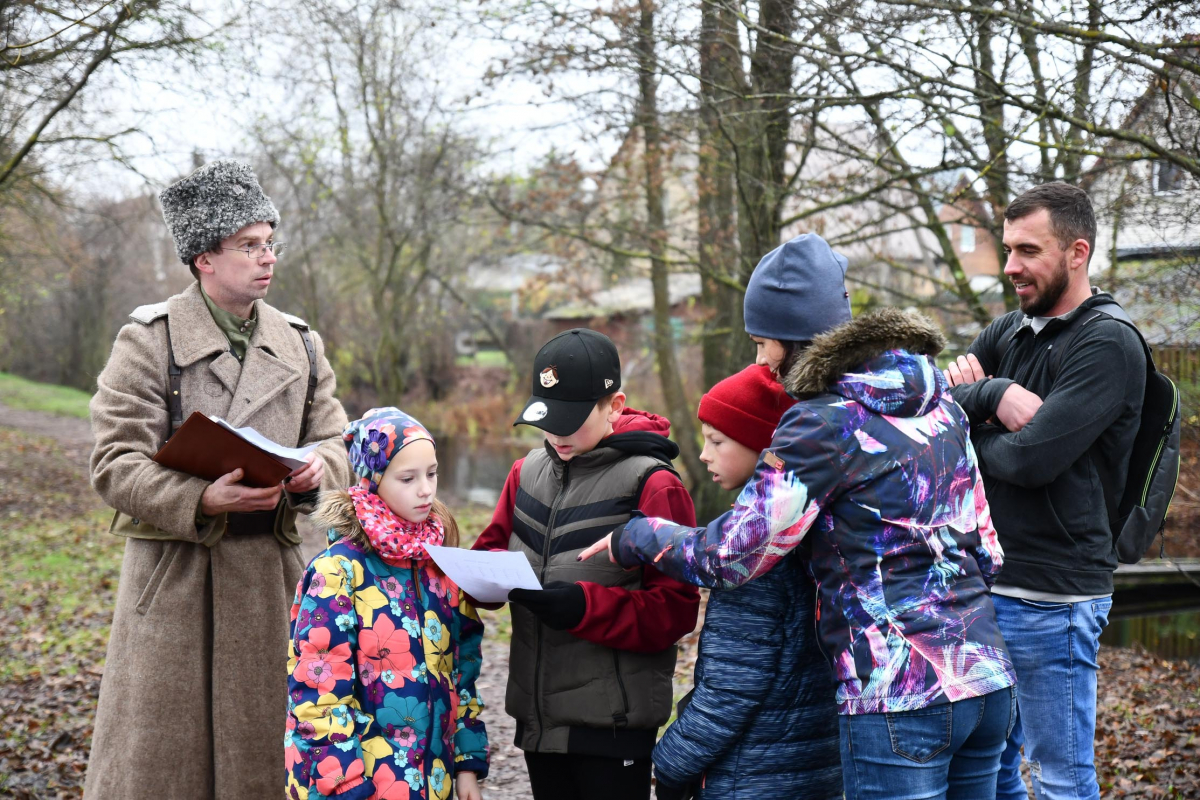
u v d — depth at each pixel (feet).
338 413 10.12
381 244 56.18
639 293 71.41
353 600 7.72
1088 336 8.59
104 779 8.70
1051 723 8.87
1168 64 13.75
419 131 47.34
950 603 6.82
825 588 7.05
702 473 37.35
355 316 74.38
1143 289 17.28
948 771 7.23
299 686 7.48
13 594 29.63
